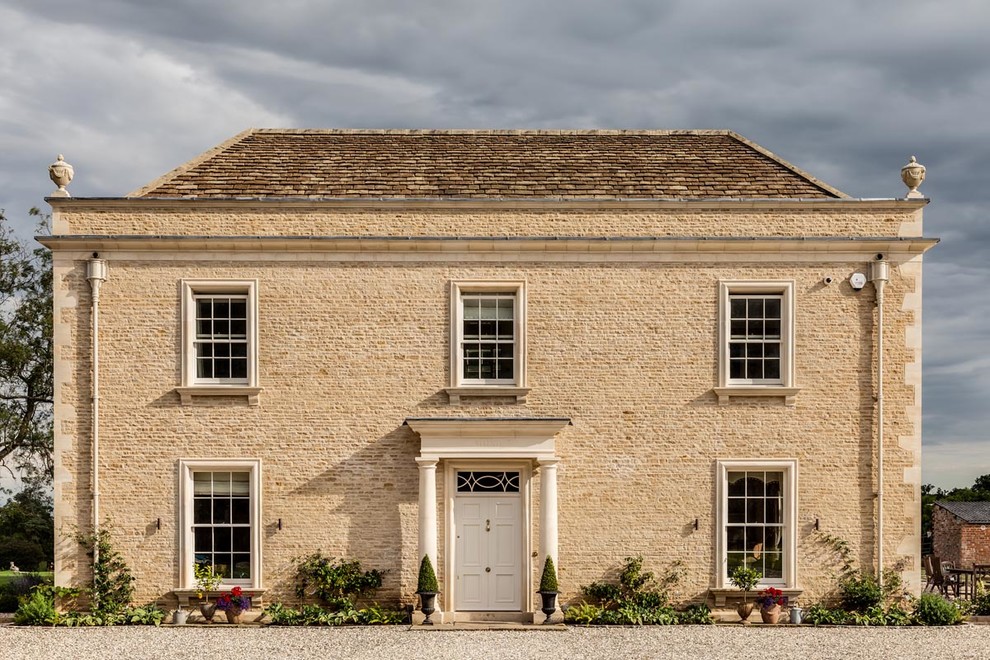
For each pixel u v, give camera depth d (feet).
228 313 59.57
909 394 59.26
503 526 58.49
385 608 57.77
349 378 58.95
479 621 56.85
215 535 58.59
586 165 65.98
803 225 60.54
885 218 60.49
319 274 59.41
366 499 58.34
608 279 59.67
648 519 58.59
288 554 58.03
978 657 47.03
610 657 46.78
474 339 59.72
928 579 78.54
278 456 58.44
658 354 59.41
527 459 57.72
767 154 67.62
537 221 60.29
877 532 58.49
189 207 59.82
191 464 58.18
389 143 69.67
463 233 60.13
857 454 59.06
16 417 86.43
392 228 60.13
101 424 58.29
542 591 55.83
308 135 70.85
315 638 51.60
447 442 57.31
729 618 57.52
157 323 58.85
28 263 89.76
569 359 59.31
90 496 57.98
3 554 99.76
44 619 55.57
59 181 59.88
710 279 59.72
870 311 59.72
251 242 58.75
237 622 56.24
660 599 57.67
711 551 58.54
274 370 58.85
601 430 59.00
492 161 66.33
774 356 60.03
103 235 58.54
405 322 59.31
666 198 61.05
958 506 100.48
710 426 59.11
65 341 58.59
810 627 55.42
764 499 59.36
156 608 57.26
